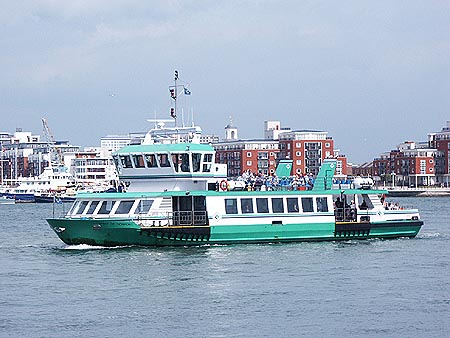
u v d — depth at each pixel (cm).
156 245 10262
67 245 11100
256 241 10650
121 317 6912
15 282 8438
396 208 11725
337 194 11212
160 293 7781
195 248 10294
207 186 10831
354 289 8019
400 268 9238
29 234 15062
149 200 10219
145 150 10806
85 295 7744
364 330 6550
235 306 7281
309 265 9325
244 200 10562
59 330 6525
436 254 10338
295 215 10794
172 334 6419
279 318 6881
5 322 6762
